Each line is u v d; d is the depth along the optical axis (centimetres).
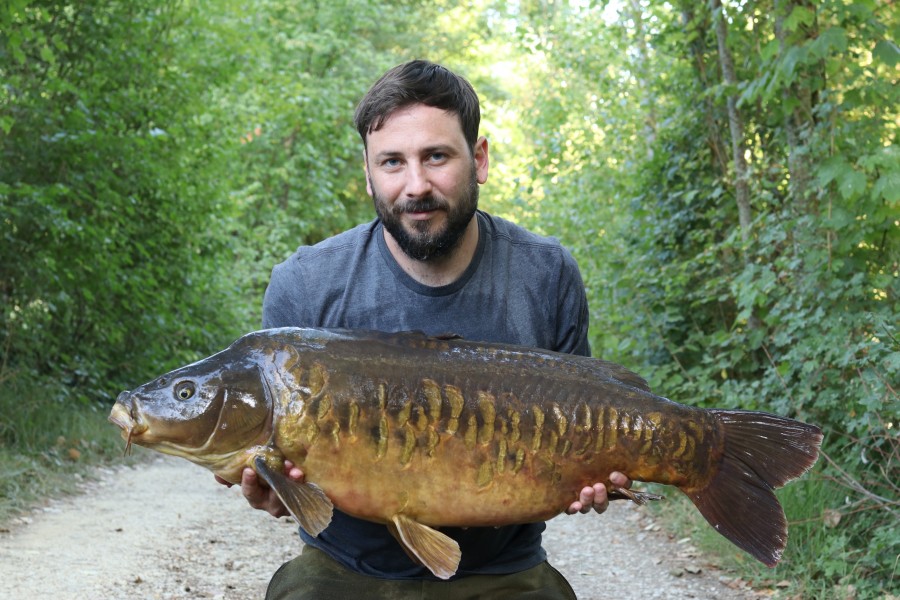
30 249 961
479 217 289
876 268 667
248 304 1703
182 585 551
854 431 614
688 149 952
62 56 1002
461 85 262
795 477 254
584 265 1167
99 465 871
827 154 670
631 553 656
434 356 248
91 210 1030
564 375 253
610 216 1151
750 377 834
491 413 245
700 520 688
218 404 240
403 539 242
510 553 280
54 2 985
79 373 1050
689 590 568
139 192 1122
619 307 980
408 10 2655
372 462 241
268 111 1719
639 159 1130
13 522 653
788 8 700
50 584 529
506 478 246
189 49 1158
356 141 2295
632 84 1169
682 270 902
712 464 255
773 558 250
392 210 261
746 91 717
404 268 279
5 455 780
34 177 960
